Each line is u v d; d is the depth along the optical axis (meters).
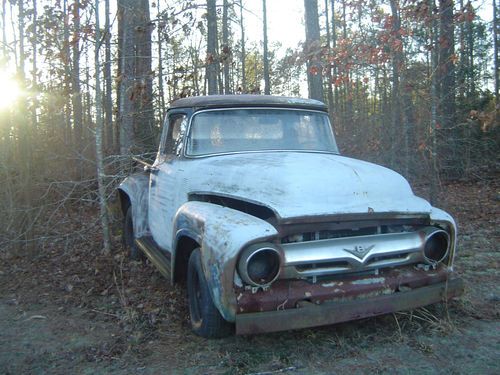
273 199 3.38
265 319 3.14
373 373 3.17
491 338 3.65
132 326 4.11
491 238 6.93
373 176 3.71
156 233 5.24
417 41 8.08
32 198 6.34
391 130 9.82
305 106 5.00
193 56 8.80
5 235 6.54
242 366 3.31
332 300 3.32
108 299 4.84
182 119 4.90
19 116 6.48
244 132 4.68
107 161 7.21
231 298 3.14
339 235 3.46
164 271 4.41
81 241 6.90
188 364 3.38
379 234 3.55
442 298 3.69
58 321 4.35
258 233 3.13
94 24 6.52
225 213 3.52
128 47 7.32
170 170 4.82
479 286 4.86
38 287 5.33
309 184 3.44
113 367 3.42
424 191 9.71
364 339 3.64
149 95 7.58
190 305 3.94
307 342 3.62
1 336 4.05
